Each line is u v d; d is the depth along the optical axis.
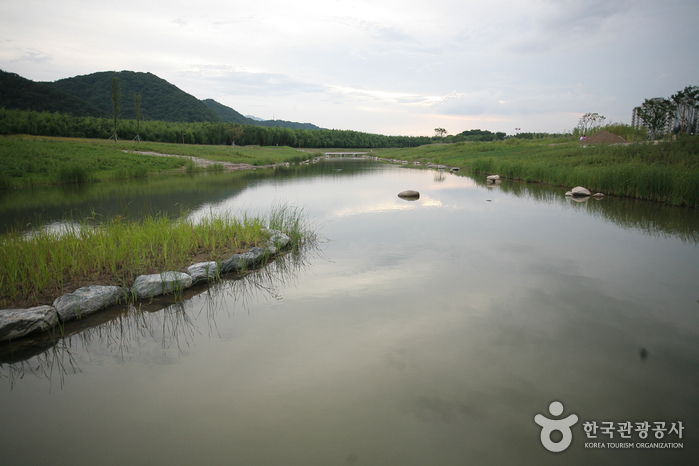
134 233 6.37
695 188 11.75
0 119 51.66
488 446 2.46
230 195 15.16
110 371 3.41
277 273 5.96
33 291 4.58
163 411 2.85
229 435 2.58
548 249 7.22
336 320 4.31
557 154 26.23
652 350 3.60
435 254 6.92
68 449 2.49
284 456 2.38
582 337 3.86
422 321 4.25
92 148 30.14
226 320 4.38
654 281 5.48
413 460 2.33
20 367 3.50
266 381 3.18
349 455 2.38
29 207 12.09
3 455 2.44
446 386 3.07
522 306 4.63
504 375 3.21
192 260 5.97
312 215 10.78
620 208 11.83
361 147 111.44
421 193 15.89
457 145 59.03
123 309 4.69
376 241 7.89
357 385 3.10
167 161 29.70
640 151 19.98
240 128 75.25
